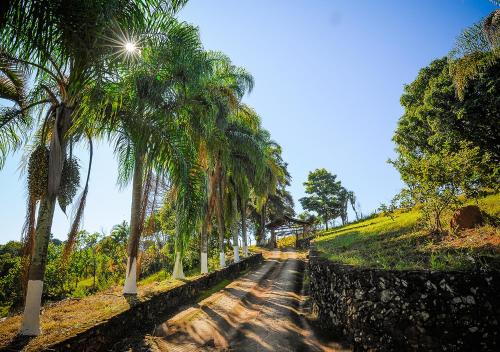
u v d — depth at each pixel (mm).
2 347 4863
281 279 16438
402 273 5141
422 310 4797
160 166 8266
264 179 24828
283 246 47125
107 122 7941
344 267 6688
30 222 6145
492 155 11938
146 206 9188
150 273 19344
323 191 57656
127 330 6980
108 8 4922
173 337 7062
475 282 4684
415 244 8547
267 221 46188
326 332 7059
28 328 5586
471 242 6703
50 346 4676
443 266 5273
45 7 4473
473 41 11070
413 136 21547
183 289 10945
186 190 8375
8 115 7047
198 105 11961
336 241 17469
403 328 4840
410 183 9531
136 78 8125
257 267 22641
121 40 5699
